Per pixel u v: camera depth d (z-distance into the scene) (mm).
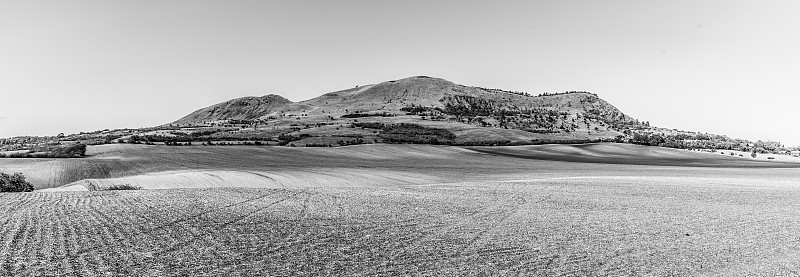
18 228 17078
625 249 16609
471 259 14836
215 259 13922
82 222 18297
